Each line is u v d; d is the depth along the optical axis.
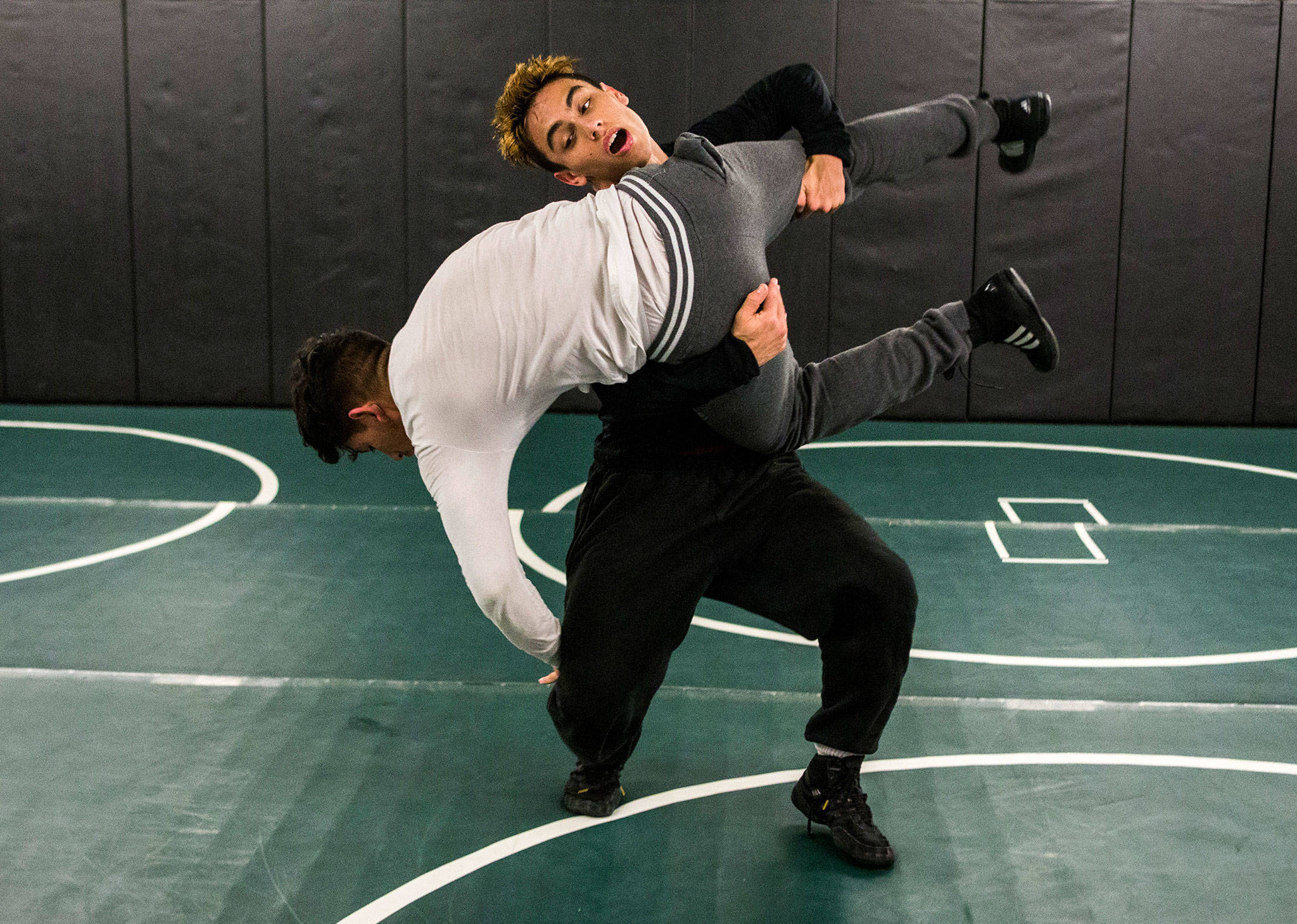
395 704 3.18
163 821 2.61
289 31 6.62
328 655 3.49
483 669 3.40
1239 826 2.60
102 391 7.00
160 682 3.30
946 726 3.06
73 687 3.26
